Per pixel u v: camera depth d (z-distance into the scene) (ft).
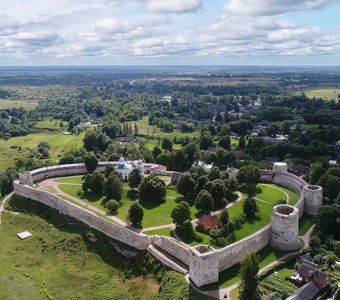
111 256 492.54
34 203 627.05
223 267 425.28
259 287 391.65
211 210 558.15
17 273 475.72
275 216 472.44
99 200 615.98
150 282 435.12
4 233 572.51
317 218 513.45
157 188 603.26
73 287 449.89
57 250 520.42
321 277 386.73
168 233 497.87
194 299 379.35
